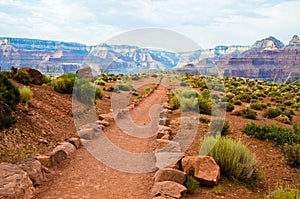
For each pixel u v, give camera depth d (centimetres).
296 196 495
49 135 903
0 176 491
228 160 656
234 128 1281
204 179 598
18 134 802
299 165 815
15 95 939
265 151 952
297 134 1065
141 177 649
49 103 1227
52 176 620
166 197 514
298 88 4609
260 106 2283
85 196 541
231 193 584
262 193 612
